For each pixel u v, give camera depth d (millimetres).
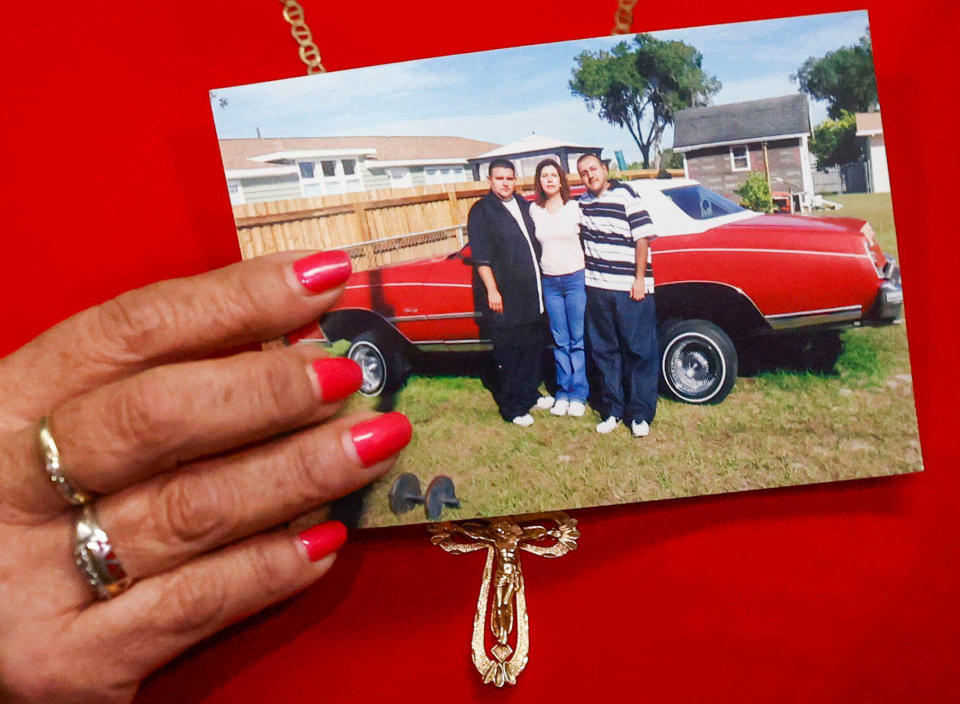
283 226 713
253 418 559
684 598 817
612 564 822
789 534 819
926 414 815
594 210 711
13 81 805
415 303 722
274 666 836
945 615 807
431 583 829
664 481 743
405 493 735
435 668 820
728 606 816
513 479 738
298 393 574
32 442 554
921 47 792
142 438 528
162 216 830
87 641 600
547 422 736
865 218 711
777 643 813
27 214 821
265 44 823
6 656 594
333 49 824
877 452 736
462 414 732
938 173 801
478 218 713
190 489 581
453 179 713
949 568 810
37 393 598
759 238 708
